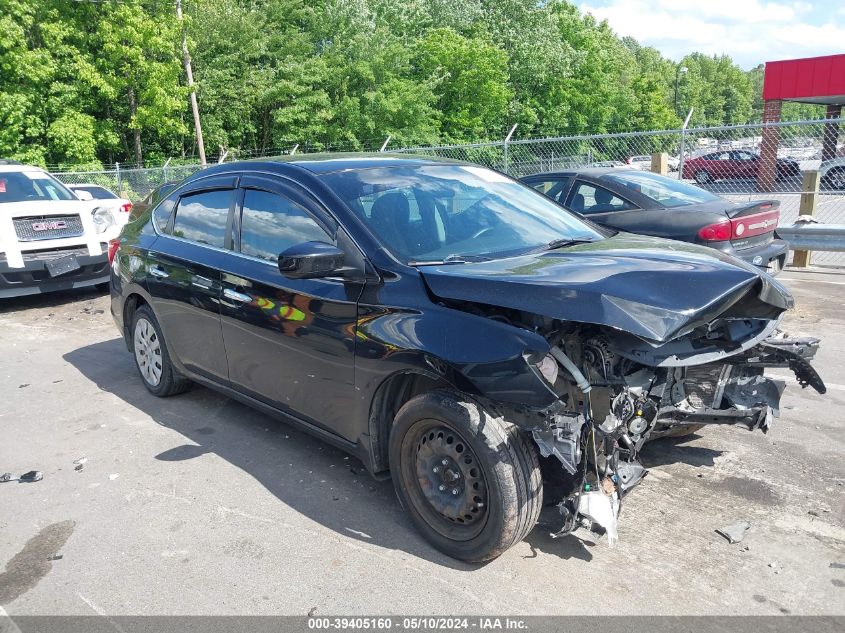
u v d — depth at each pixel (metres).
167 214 4.94
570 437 2.75
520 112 43.56
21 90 26.55
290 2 35.09
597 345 2.96
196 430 4.59
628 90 55.38
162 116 28.42
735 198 13.66
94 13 27.34
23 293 8.35
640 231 6.87
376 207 3.57
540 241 3.71
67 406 5.15
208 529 3.38
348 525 3.38
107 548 3.23
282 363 3.77
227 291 4.07
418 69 39.69
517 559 3.06
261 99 33.06
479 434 2.82
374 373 3.19
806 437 4.27
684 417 3.52
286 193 3.84
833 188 13.13
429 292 3.07
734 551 3.10
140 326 5.21
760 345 3.44
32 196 9.03
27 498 3.74
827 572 2.94
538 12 48.50
